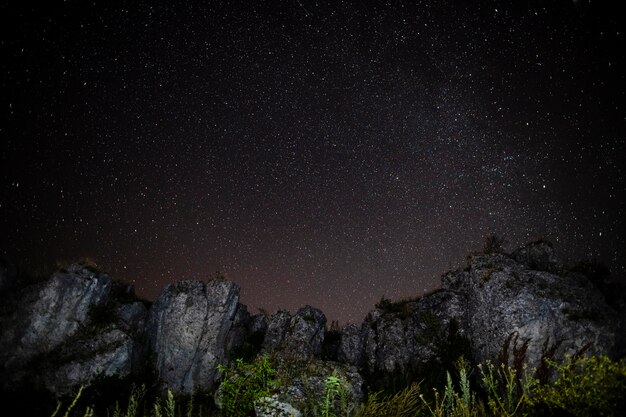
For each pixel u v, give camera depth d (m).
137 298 17.44
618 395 3.50
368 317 17.36
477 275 14.42
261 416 7.79
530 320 12.08
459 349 13.90
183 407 12.74
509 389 4.75
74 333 14.54
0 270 15.23
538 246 15.27
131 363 14.41
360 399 10.49
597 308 12.19
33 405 12.45
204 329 15.68
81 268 15.85
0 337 13.96
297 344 14.98
